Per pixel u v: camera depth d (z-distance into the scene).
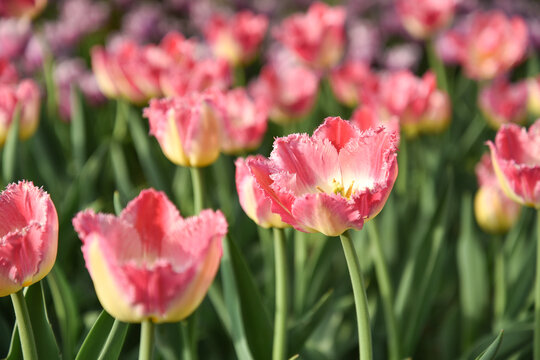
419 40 2.53
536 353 0.87
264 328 0.90
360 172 0.70
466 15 2.63
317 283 1.16
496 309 1.14
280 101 1.38
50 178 1.43
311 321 0.95
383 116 1.30
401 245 1.31
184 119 0.87
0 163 1.22
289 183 0.68
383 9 2.85
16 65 2.08
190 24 2.69
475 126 1.80
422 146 1.55
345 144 0.71
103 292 0.63
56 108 1.78
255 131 1.03
